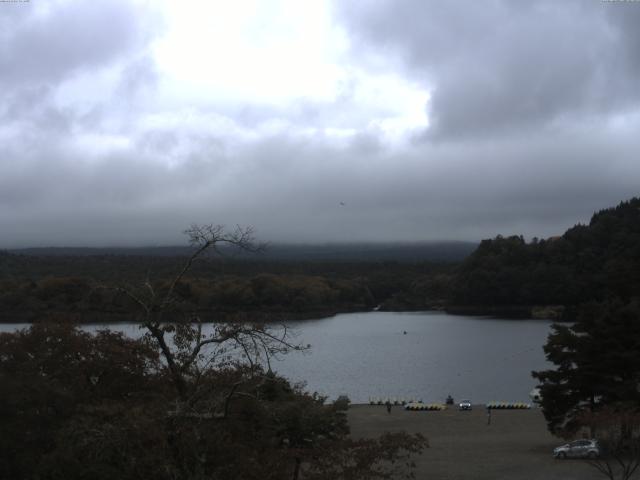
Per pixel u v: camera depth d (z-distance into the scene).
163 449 20.72
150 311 23.55
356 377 131.88
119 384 29.72
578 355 55.94
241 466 21.31
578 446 52.34
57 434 25.88
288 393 33.03
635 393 53.22
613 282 159.00
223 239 23.86
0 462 27.28
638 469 46.56
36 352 30.98
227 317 26.34
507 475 48.03
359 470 22.06
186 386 23.61
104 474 22.89
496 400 106.62
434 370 141.00
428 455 56.47
